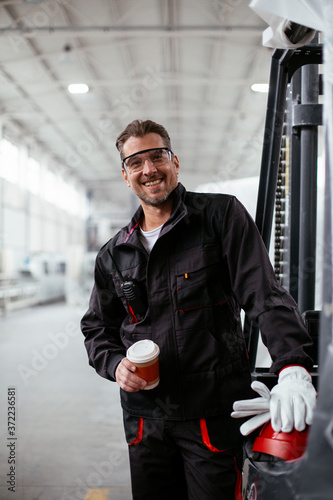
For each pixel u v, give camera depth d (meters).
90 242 13.27
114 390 3.53
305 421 0.77
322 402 0.54
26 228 11.97
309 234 1.30
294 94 1.31
